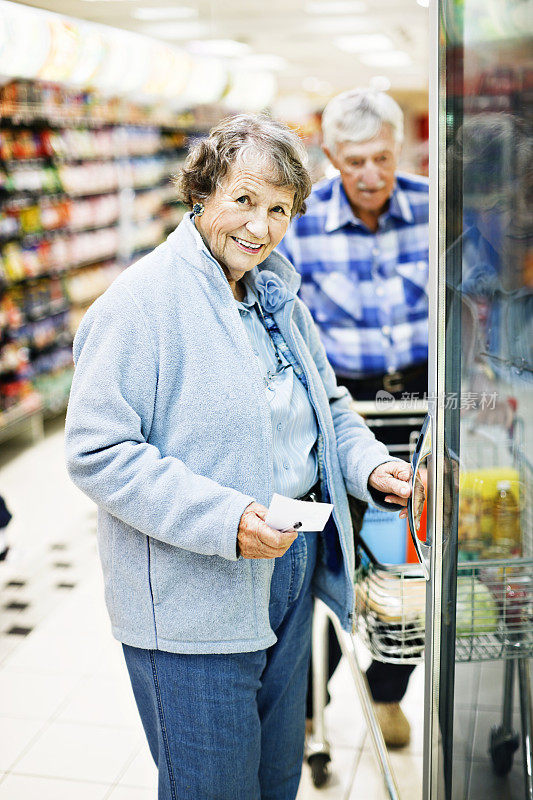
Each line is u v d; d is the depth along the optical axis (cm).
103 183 737
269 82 853
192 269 151
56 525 446
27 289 607
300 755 186
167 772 163
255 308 166
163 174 894
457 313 132
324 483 170
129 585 156
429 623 143
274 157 146
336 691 282
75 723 270
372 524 216
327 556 176
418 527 142
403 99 1819
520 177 129
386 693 244
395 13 729
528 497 139
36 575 384
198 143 153
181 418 149
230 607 152
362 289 259
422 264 260
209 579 151
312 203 257
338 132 242
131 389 146
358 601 192
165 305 148
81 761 249
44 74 484
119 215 786
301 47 946
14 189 564
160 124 871
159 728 162
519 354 135
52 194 629
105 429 143
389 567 177
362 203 250
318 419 167
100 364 145
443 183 128
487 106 126
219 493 142
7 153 559
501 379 135
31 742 260
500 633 144
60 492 500
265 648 158
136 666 162
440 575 141
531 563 142
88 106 677
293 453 163
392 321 261
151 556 153
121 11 648
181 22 724
